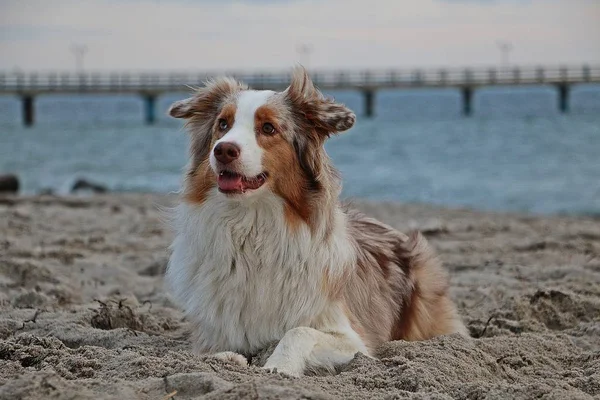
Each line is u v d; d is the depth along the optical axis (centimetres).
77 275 877
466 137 4262
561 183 2367
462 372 518
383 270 628
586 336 648
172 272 591
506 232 1251
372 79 6175
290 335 532
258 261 552
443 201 2041
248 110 554
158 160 3144
